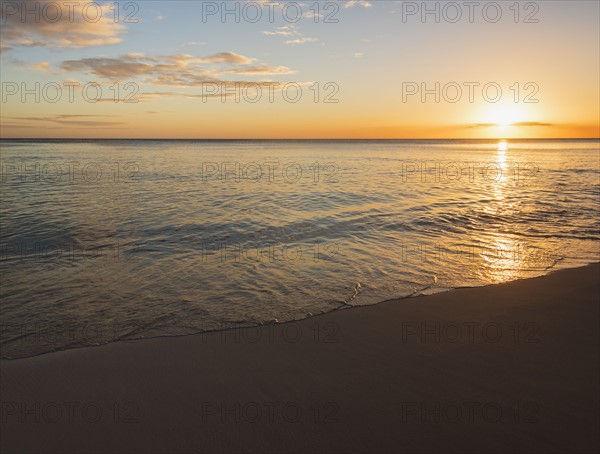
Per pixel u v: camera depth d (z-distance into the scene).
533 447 3.08
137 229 10.81
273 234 10.44
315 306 5.98
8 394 3.81
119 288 6.69
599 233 10.74
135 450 3.12
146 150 71.19
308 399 3.74
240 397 3.78
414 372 4.18
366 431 3.30
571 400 3.65
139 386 3.96
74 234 10.23
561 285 6.73
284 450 3.11
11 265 7.83
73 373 4.18
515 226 11.57
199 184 20.95
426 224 11.78
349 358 4.48
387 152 70.50
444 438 3.20
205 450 3.12
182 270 7.62
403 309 5.84
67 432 3.30
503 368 4.21
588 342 4.77
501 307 5.85
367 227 11.33
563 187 20.69
